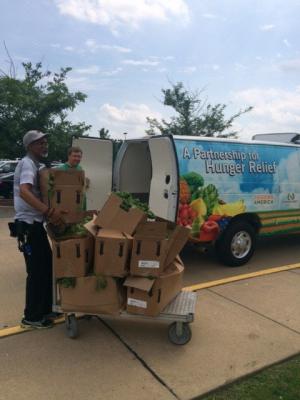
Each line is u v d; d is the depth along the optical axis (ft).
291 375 10.52
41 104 44.52
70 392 9.66
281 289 16.71
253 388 9.96
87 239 11.30
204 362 11.03
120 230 11.48
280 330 12.98
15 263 20.11
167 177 17.37
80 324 13.02
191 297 12.76
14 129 43.57
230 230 19.21
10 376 10.26
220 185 18.29
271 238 26.76
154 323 13.20
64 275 11.38
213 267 19.76
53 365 10.77
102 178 20.65
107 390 9.77
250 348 11.81
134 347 11.73
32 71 48.42
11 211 39.50
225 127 70.49
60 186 11.49
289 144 21.40
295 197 21.34
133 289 11.39
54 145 44.57
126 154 20.79
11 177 49.55
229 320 13.65
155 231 11.10
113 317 12.62
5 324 13.12
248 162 19.42
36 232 12.21
